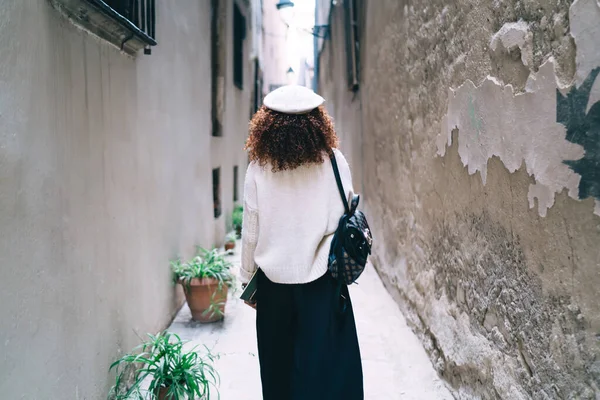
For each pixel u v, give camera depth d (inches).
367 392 109.0
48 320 72.3
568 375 61.7
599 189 54.7
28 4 68.1
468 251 97.8
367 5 236.4
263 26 600.4
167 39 153.3
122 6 103.0
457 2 101.0
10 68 63.3
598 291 55.4
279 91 76.3
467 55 95.6
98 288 92.7
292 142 72.8
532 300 71.2
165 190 149.5
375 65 212.7
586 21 56.1
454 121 104.7
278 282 74.0
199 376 95.0
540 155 67.4
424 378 114.8
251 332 146.7
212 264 158.2
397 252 169.9
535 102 68.5
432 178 123.3
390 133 180.2
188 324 153.5
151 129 133.7
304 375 74.0
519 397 75.5
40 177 70.8
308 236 73.5
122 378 103.7
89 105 90.2
